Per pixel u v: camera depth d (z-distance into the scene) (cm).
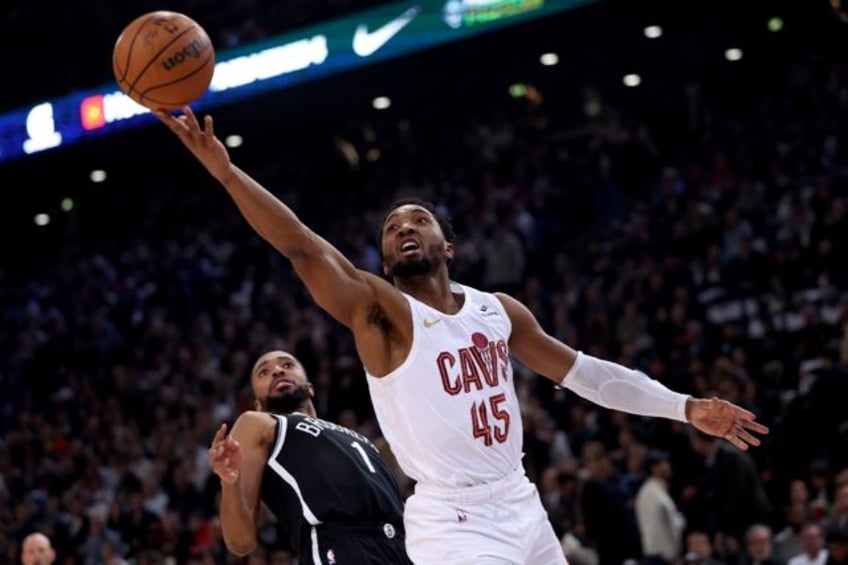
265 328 2556
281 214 617
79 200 3591
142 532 1872
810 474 1523
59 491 2292
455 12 2669
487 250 2466
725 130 2586
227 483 705
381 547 763
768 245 2152
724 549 1400
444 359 630
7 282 3569
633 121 2778
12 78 3222
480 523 625
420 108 3195
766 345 1853
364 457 782
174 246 3170
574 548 1457
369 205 3014
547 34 2719
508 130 2959
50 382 2777
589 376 689
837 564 1283
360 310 628
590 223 2609
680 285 2036
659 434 1628
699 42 2781
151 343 2723
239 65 2944
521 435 653
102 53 3141
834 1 2644
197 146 608
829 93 2541
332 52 2816
